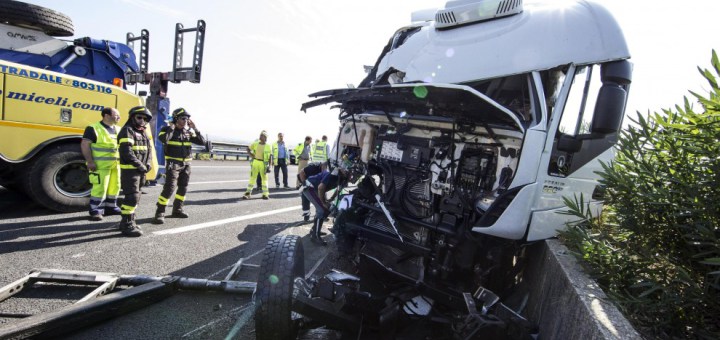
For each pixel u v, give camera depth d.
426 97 2.84
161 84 8.17
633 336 1.53
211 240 4.83
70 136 5.44
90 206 5.17
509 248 3.09
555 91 3.13
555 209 3.08
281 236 2.54
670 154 2.01
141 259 3.92
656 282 1.88
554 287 2.42
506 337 2.25
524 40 3.20
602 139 3.49
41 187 5.19
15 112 4.93
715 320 1.74
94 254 3.93
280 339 2.21
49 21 6.16
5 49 5.86
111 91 5.86
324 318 2.29
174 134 5.52
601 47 2.96
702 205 1.75
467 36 3.52
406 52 3.96
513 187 2.81
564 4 3.29
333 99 3.45
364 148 3.62
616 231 2.38
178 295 3.15
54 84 5.25
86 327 2.55
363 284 2.88
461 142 3.12
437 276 2.90
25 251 3.82
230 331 2.66
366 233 3.29
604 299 1.88
